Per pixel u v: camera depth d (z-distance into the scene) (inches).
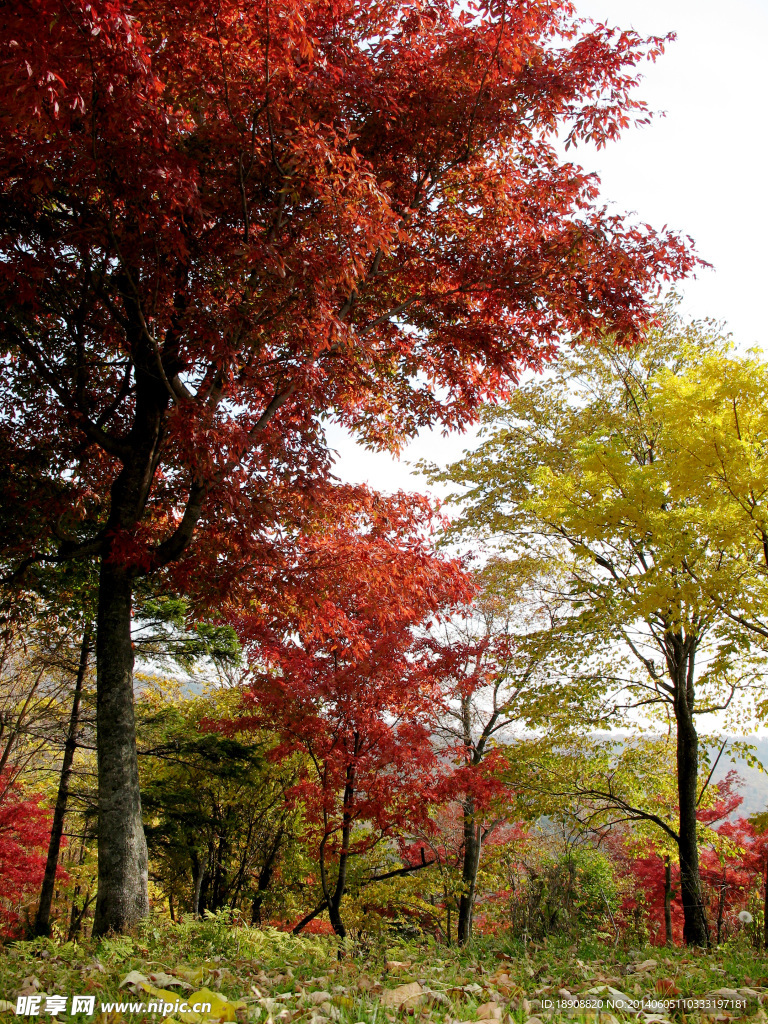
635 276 325.1
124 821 259.8
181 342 293.7
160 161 223.1
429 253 345.7
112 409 346.3
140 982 119.0
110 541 293.3
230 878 754.2
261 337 303.6
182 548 299.4
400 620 407.8
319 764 451.5
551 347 375.6
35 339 346.9
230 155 275.4
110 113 204.2
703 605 319.6
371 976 156.9
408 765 411.8
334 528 391.9
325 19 273.1
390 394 423.5
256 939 211.8
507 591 605.3
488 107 305.0
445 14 307.9
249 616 391.2
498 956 210.4
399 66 299.3
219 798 714.2
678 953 225.9
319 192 253.9
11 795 676.7
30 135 219.9
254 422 349.1
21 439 356.2
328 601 338.6
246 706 436.8
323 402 292.4
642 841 613.3
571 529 372.5
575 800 538.9
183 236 248.8
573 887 621.9
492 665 500.7
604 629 498.3
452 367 392.8
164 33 243.9
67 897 820.6
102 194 253.4
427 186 346.0
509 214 336.5
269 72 248.7
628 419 558.3
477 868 654.5
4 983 127.7
